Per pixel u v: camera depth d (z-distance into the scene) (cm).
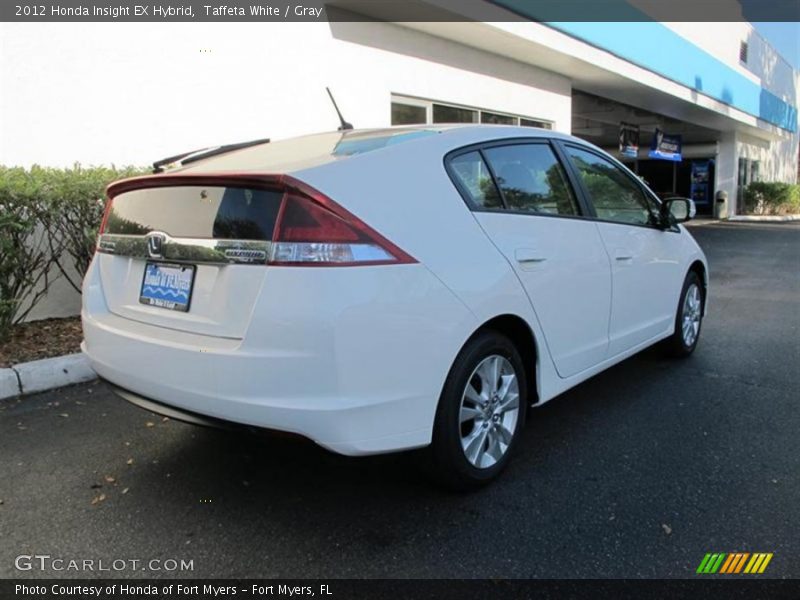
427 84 933
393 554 258
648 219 460
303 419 242
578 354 366
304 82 769
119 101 616
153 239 283
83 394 440
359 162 272
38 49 561
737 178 2681
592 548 261
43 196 479
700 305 546
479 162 321
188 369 261
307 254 244
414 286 263
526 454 350
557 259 342
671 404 425
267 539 269
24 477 322
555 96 1235
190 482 319
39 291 552
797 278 1010
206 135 683
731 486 312
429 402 271
